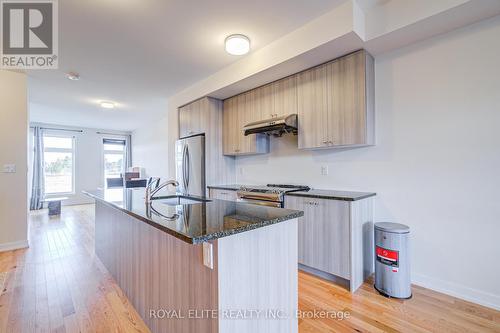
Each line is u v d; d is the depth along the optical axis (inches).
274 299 52.5
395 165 96.6
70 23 90.0
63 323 70.2
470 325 67.6
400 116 95.2
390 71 97.3
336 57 99.7
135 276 77.1
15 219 134.7
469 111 80.8
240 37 99.0
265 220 48.8
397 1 81.6
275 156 142.7
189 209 62.2
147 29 94.5
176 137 179.2
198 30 95.9
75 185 303.7
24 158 136.6
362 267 93.3
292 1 80.7
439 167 86.7
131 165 348.5
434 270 87.4
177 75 141.3
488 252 77.4
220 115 159.3
